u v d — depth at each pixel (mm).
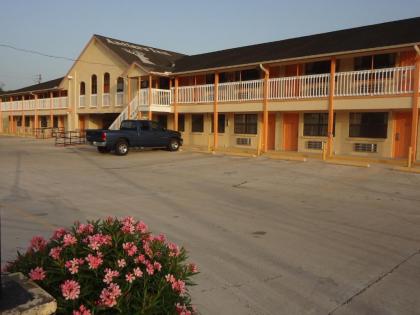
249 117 24000
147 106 25000
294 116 21922
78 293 2578
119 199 10203
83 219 8016
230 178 14141
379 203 10117
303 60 18891
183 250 3438
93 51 33438
